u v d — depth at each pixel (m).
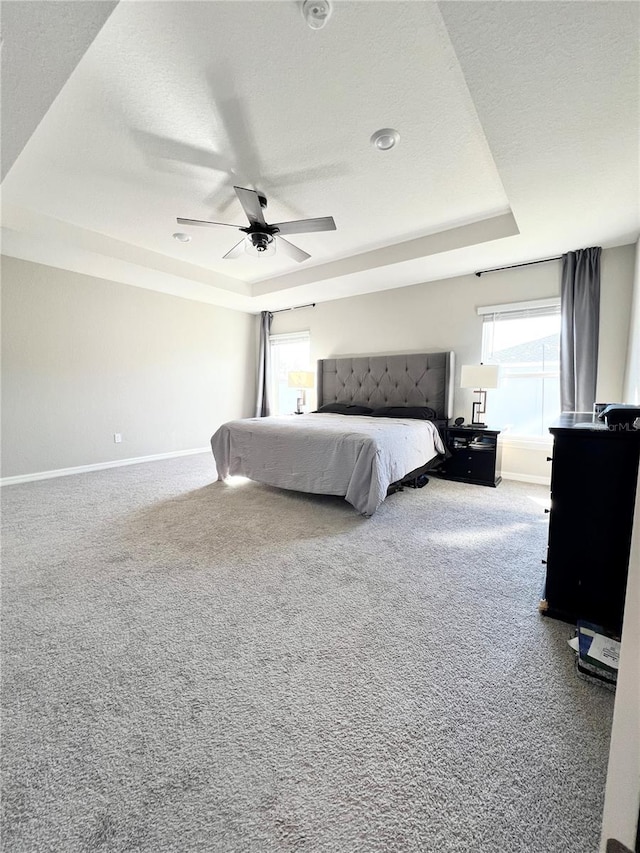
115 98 1.79
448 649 1.42
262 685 1.25
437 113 1.90
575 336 3.39
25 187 2.65
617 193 2.32
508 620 1.60
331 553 2.24
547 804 0.88
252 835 0.82
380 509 3.04
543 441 3.83
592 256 3.29
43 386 4.04
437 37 1.46
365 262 3.98
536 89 1.46
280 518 2.83
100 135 2.07
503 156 1.92
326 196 2.77
